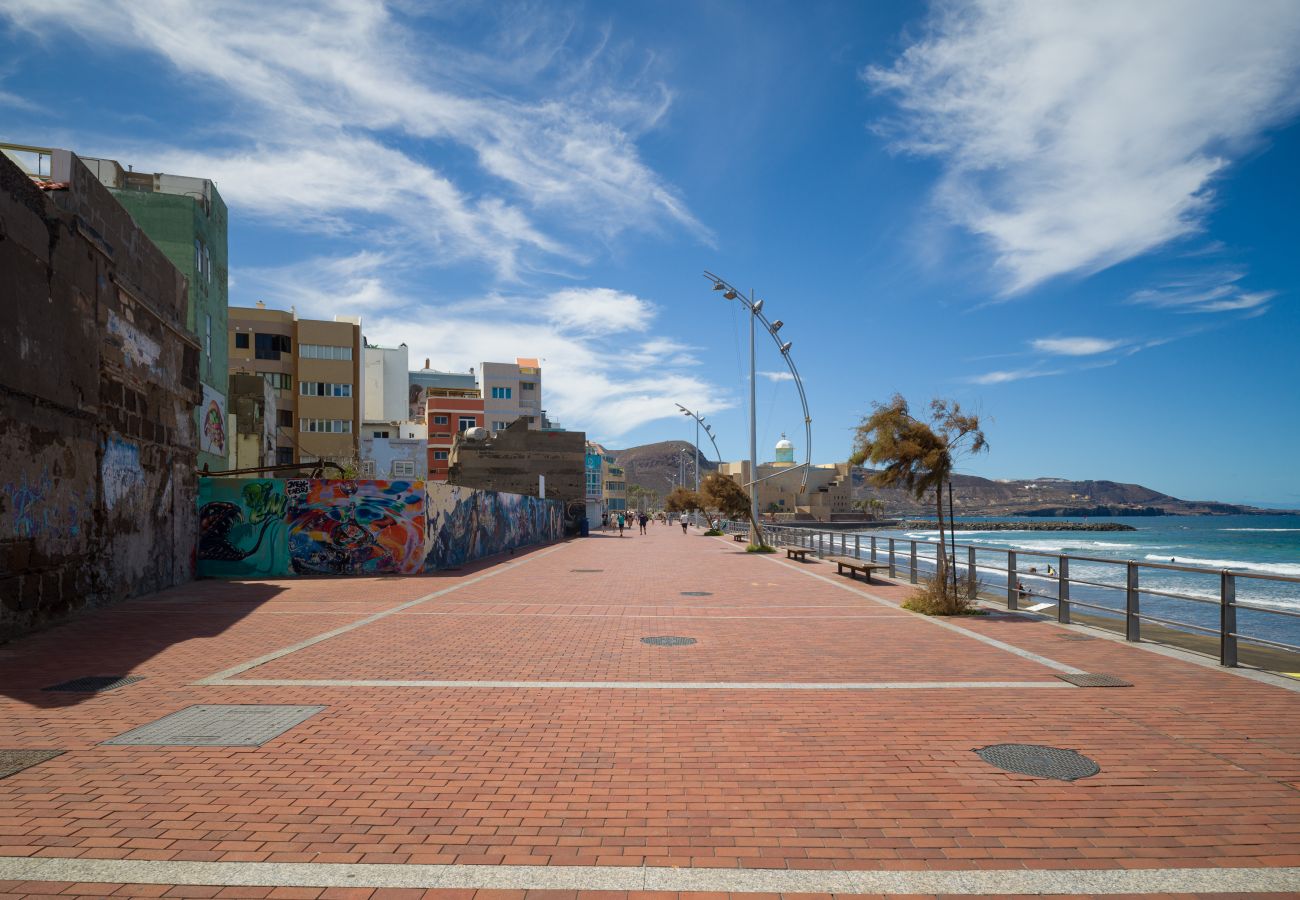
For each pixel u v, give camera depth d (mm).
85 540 12734
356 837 4066
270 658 8812
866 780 4945
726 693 7230
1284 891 3561
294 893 3473
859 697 7086
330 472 44875
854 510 192750
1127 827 4238
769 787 4824
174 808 4430
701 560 26984
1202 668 8367
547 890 3531
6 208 10398
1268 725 6152
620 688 7422
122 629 10977
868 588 17125
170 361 16766
